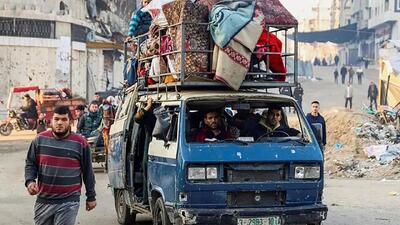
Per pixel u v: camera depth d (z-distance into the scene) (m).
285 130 9.27
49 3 46.97
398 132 22.36
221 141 8.62
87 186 7.19
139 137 10.12
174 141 8.75
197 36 9.02
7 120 38.41
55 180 6.96
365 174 18.83
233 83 8.96
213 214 8.12
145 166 9.80
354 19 80.31
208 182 8.26
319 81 66.81
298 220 8.35
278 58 9.52
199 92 9.27
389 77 30.14
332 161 20.08
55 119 6.98
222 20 8.83
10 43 45.66
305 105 53.47
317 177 8.61
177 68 9.16
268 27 9.38
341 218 11.48
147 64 10.54
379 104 31.06
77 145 7.07
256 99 9.16
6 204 13.62
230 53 8.86
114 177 11.19
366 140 21.45
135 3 58.72
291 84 9.43
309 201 8.56
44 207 7.00
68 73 48.03
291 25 9.43
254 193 8.38
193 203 8.24
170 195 8.55
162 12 9.41
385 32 70.44
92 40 51.81
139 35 11.73
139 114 9.62
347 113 23.38
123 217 11.09
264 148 8.54
